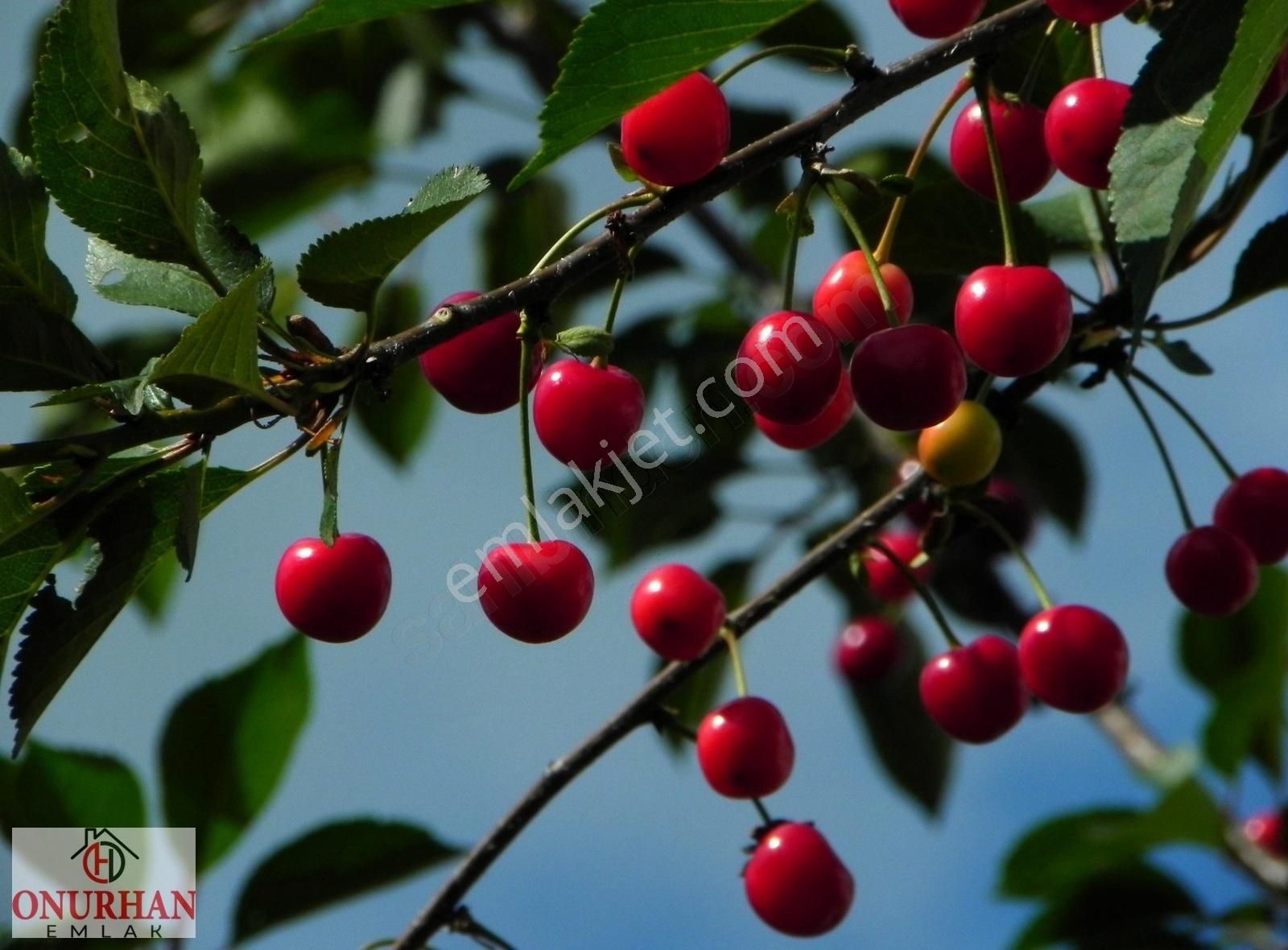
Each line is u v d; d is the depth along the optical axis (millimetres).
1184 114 2719
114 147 2529
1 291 2559
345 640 2857
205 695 4078
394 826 3969
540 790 3432
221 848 4039
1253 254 3447
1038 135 3199
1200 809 5273
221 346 2309
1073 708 3508
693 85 2621
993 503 3678
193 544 2387
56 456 2332
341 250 2486
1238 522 3574
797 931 3570
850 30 5391
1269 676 5469
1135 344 2631
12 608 2512
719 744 3516
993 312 2799
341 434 2529
